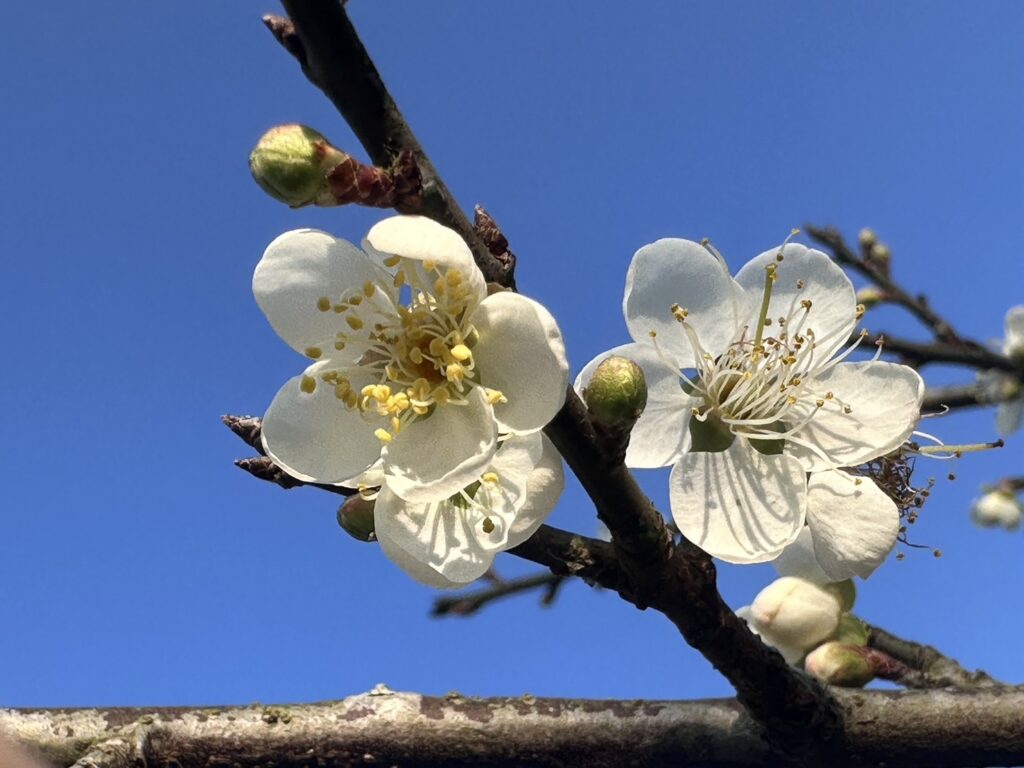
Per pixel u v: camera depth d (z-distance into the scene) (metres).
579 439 0.08
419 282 0.08
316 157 0.07
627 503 0.08
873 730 0.09
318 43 0.07
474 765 0.09
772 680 0.09
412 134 0.07
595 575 0.08
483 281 0.08
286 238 0.08
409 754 0.09
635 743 0.09
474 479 0.08
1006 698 0.09
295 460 0.08
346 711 0.09
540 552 0.08
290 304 0.08
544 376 0.08
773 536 0.09
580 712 0.09
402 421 0.08
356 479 0.08
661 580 0.08
